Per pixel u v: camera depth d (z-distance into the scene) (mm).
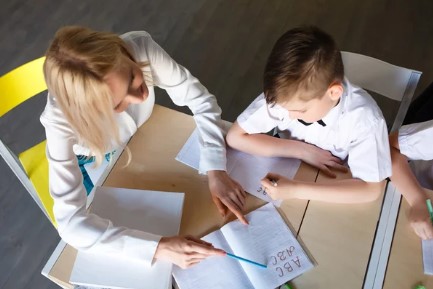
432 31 2410
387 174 1037
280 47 902
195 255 938
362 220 1010
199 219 1026
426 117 1423
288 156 1138
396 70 1275
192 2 2547
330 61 876
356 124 1037
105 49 864
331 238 980
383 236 982
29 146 1988
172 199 1036
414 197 1036
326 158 1127
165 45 2357
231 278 927
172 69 1231
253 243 975
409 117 1485
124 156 1133
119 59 889
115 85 884
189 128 1194
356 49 2326
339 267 938
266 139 1155
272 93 915
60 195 999
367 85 1338
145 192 1048
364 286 913
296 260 946
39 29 2434
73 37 864
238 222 1012
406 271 930
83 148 1190
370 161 1032
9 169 1930
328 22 2449
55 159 1007
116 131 1001
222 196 1040
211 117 1200
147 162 1123
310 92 886
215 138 1153
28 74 1216
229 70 2242
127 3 2545
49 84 894
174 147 1152
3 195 1863
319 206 1031
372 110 1022
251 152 1147
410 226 1000
